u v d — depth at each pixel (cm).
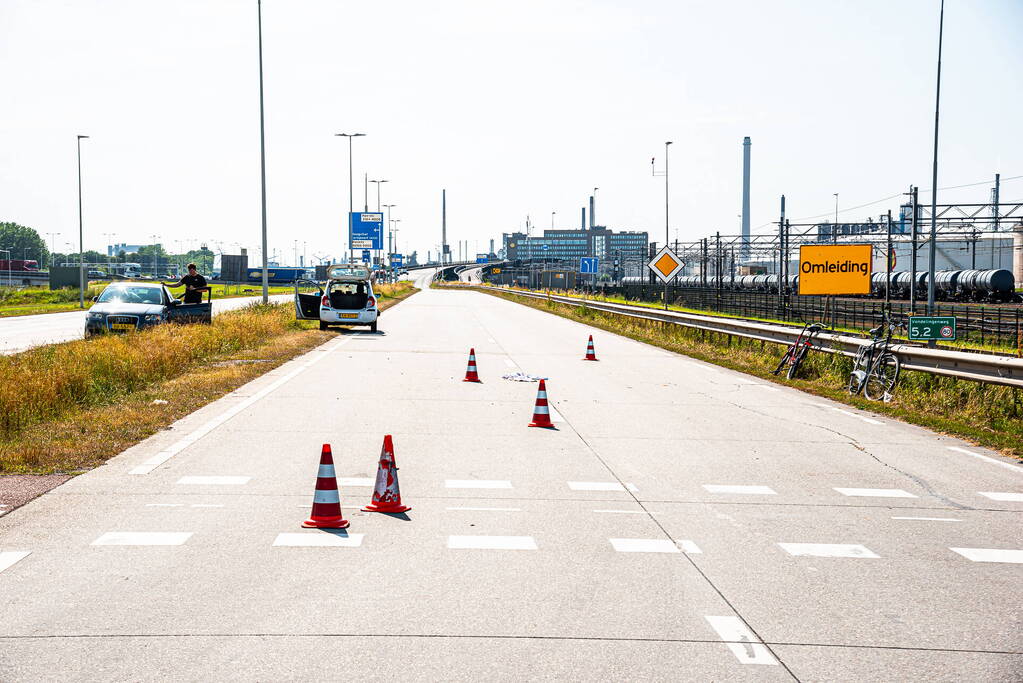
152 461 954
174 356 1769
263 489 836
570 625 515
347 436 1123
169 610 530
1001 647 489
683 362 2256
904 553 667
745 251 7600
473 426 1223
